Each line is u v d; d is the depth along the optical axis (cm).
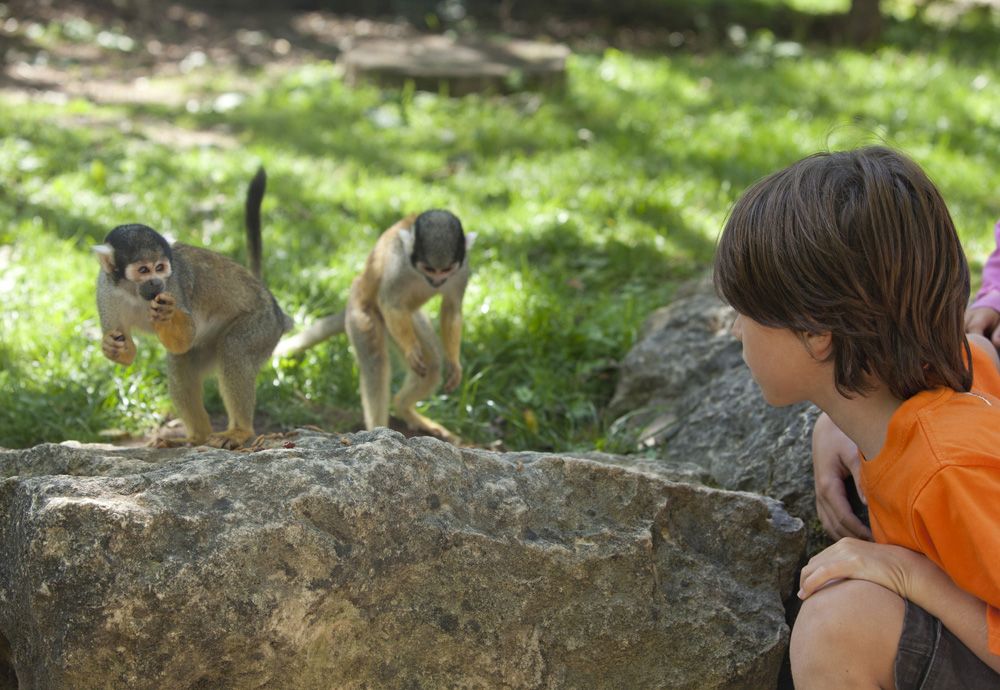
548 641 277
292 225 761
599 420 532
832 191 230
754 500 317
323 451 271
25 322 574
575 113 1110
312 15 1634
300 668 249
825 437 327
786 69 1316
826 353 240
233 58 1386
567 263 716
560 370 573
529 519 285
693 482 358
